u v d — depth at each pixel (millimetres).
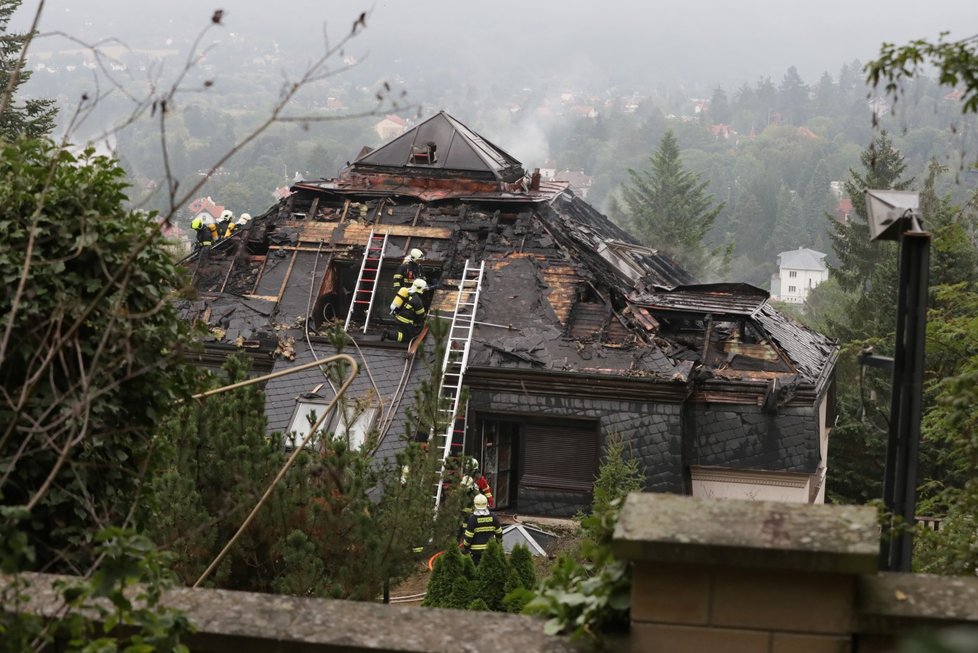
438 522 12930
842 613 3848
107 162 7531
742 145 187500
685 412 24750
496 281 26469
